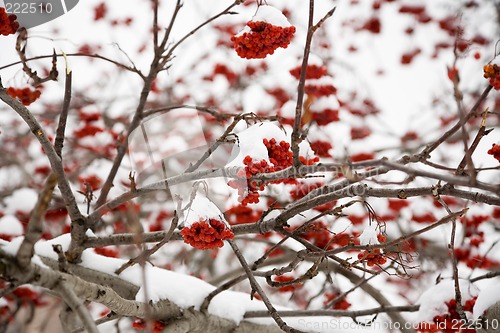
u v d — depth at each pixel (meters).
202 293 4.28
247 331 4.44
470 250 6.27
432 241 7.02
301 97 3.23
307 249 3.78
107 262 4.21
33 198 7.02
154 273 4.24
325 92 6.31
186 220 3.34
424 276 7.08
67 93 3.82
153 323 4.03
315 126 6.17
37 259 2.70
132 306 3.35
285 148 3.49
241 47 3.65
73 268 4.10
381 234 3.63
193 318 4.12
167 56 3.80
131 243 4.02
